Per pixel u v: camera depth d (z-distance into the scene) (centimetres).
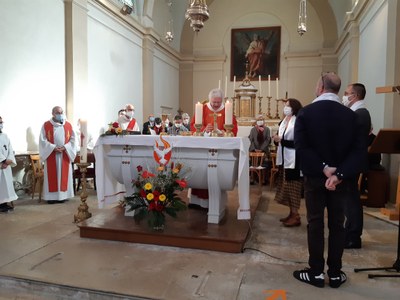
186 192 494
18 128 501
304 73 1111
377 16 589
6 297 229
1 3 465
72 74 595
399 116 468
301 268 253
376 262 269
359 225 298
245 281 230
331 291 218
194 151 322
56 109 493
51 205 470
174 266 254
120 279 232
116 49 753
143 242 306
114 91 749
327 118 210
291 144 347
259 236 332
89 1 643
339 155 210
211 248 289
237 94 948
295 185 362
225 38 1173
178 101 1182
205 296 209
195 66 1187
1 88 471
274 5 1132
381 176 467
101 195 353
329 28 1071
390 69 478
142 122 895
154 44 944
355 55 751
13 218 397
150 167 337
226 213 372
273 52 1137
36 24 528
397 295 214
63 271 245
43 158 473
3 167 425
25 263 259
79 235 329
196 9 390
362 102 305
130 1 820
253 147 671
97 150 351
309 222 227
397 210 243
